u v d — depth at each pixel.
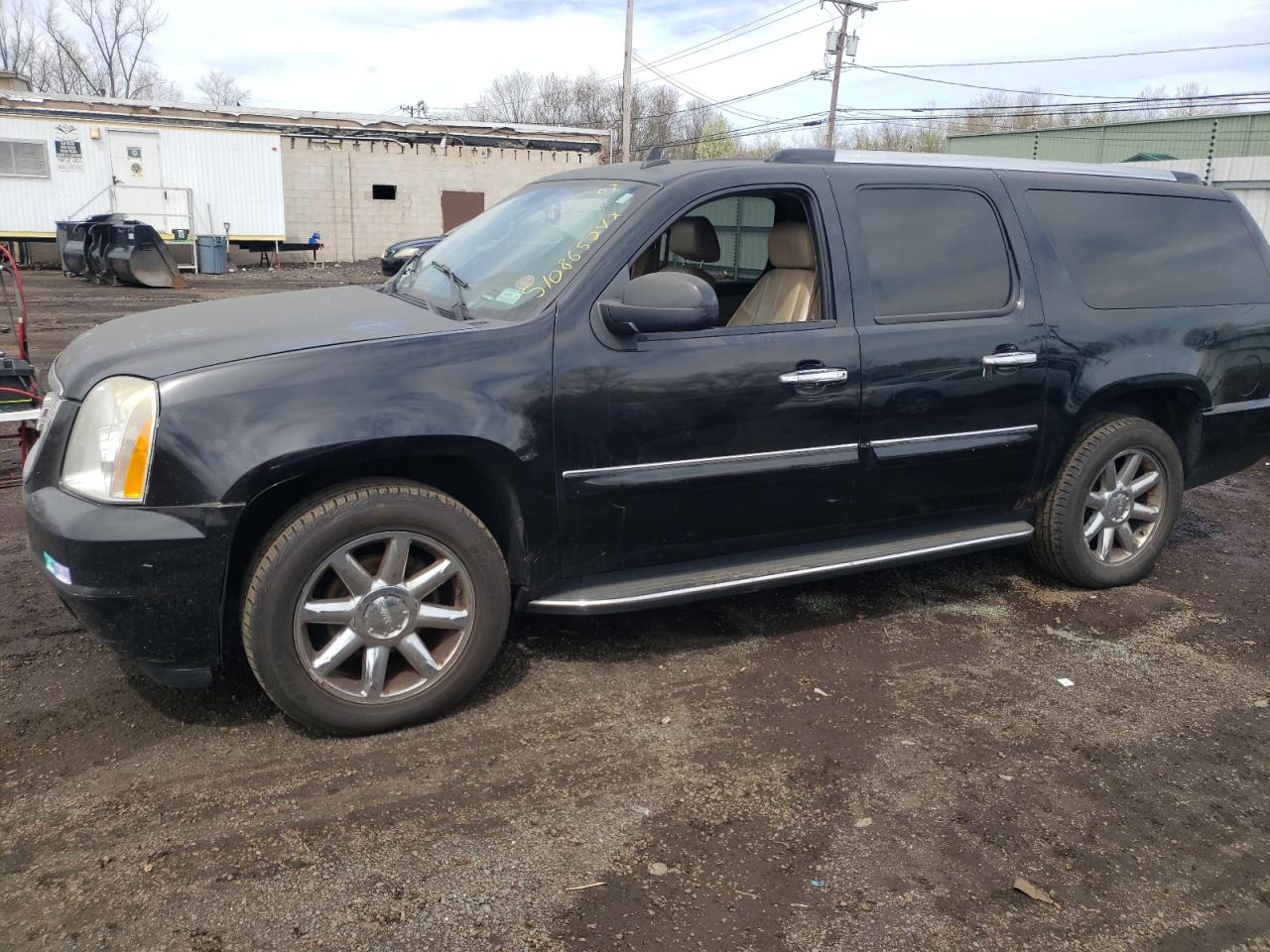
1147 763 3.23
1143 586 4.81
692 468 3.49
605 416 3.31
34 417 5.03
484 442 3.11
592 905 2.46
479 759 3.09
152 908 2.40
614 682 3.62
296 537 2.94
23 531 4.98
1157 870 2.70
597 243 3.41
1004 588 4.71
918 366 3.85
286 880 2.51
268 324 3.37
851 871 2.63
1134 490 4.63
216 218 25.06
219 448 2.84
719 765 3.11
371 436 2.94
